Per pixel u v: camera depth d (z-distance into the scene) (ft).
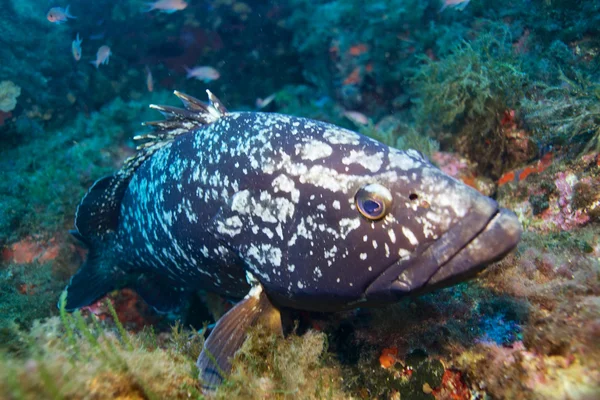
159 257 2.19
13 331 1.43
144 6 4.98
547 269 1.77
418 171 1.49
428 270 1.41
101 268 2.71
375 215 1.48
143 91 5.28
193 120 2.04
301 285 1.64
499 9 3.51
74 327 1.63
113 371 1.28
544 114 2.33
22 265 2.84
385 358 1.70
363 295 1.57
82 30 5.38
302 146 1.64
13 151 4.21
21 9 5.16
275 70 5.19
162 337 2.19
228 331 1.67
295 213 1.62
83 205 2.54
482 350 1.57
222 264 1.88
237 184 1.73
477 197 1.41
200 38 5.06
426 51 4.02
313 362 1.66
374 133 3.33
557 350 1.46
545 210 2.18
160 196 2.04
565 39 2.84
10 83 4.39
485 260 1.36
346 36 4.42
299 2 4.83
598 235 1.88
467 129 2.91
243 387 1.50
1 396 1.15
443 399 1.60
